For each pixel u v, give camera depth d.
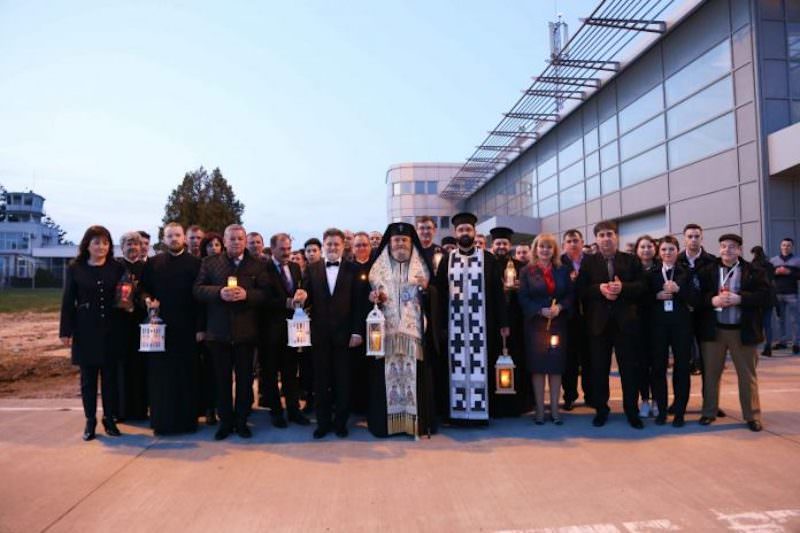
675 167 14.54
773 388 7.05
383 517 3.57
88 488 4.09
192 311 5.62
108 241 5.43
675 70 14.49
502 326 5.74
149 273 5.61
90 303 5.27
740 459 4.56
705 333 5.61
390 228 5.59
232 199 27.38
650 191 15.73
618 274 5.64
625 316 5.59
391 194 42.56
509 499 3.83
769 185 11.59
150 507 3.75
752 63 11.84
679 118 14.38
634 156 16.58
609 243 5.70
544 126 23.20
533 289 5.72
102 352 5.29
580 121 20.30
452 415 5.71
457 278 5.79
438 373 6.01
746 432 5.32
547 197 23.81
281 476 4.30
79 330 5.26
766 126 11.66
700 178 13.55
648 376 6.05
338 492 3.98
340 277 5.57
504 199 30.38
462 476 4.27
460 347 5.73
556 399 5.80
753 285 5.39
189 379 5.58
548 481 4.14
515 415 6.18
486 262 5.80
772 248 11.51
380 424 5.36
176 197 26.61
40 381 8.91
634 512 3.60
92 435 5.32
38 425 5.81
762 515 3.53
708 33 13.19
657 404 5.73
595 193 19.16
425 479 4.21
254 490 4.03
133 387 6.02
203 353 6.02
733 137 12.44
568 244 7.06
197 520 3.54
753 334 5.36
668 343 5.67
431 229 6.33
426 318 5.52
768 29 11.84
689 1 13.45
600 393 5.70
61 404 6.88
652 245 6.00
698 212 13.67
